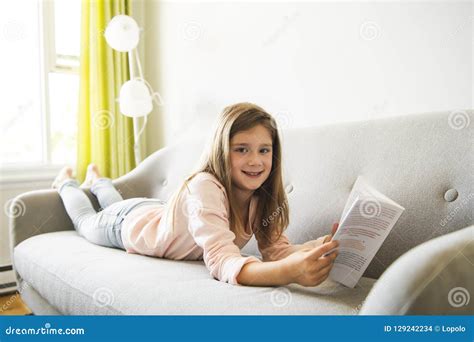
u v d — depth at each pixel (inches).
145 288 31.9
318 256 28.9
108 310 32.5
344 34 57.4
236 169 38.2
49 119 88.4
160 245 43.1
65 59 91.4
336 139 45.1
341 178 42.8
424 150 37.5
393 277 20.4
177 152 67.1
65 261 42.3
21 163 85.6
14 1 84.7
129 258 42.8
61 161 91.9
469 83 45.0
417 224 35.7
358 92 56.1
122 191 67.1
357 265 30.3
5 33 83.8
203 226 35.7
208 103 82.7
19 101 86.3
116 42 76.1
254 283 31.4
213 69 81.0
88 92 87.6
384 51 52.9
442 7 47.1
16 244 56.3
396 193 37.6
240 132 38.0
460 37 45.6
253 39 71.9
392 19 51.9
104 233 50.7
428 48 48.5
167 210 43.6
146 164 70.3
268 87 69.5
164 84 94.7
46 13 87.5
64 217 61.7
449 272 19.9
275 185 41.6
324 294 30.7
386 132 41.1
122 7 91.4
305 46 62.8
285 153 49.4
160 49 95.5
